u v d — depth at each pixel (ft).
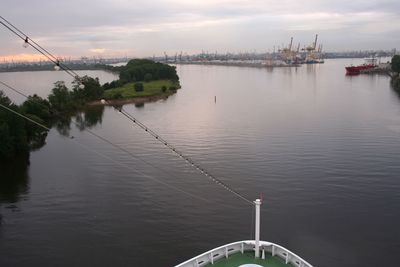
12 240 138.31
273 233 139.85
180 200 170.09
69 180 200.85
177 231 141.79
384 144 252.21
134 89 568.41
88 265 120.98
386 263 120.57
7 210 164.25
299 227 143.84
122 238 137.28
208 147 259.39
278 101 475.31
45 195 180.34
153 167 219.20
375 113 365.40
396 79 650.02
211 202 167.53
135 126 339.36
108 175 207.00
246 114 387.75
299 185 184.14
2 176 209.97
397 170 200.85
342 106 415.03
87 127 340.18
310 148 247.29
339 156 228.22
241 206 162.71
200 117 379.14
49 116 375.66
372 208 158.51
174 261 122.31
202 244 132.57
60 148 268.21
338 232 139.95
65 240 137.28
